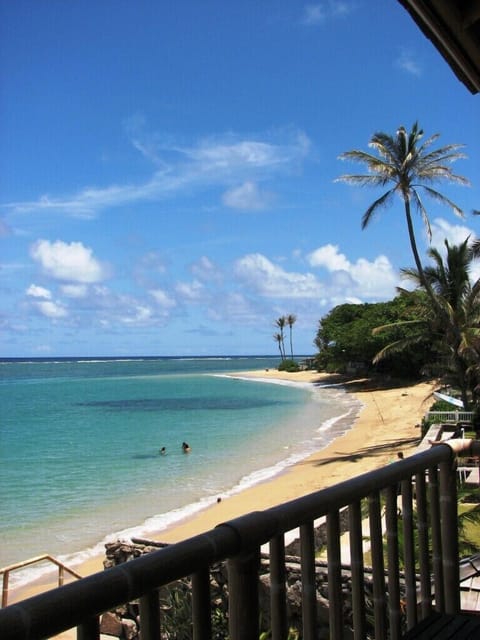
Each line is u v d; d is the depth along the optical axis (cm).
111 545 945
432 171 2883
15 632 124
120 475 2553
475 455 338
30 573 1386
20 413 5138
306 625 220
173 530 1717
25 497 2172
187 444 3222
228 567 192
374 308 7144
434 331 3033
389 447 2933
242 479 2408
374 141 2906
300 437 3588
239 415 4884
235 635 189
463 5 254
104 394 7269
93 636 146
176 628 545
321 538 902
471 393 2828
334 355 8388
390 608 272
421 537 305
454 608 321
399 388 6431
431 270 2989
